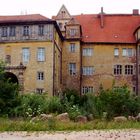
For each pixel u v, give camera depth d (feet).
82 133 91.35
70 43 285.43
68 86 283.79
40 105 151.64
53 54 242.78
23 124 103.09
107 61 287.69
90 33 295.69
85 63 288.71
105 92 138.21
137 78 284.41
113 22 306.55
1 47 247.50
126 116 132.87
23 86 241.96
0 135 86.58
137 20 308.40
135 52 287.48
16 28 247.09
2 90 136.36
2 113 135.03
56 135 86.38
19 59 245.45
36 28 245.45
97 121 118.21
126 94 137.90
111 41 288.30
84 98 213.05
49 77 242.17
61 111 152.87
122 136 84.79
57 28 254.47
